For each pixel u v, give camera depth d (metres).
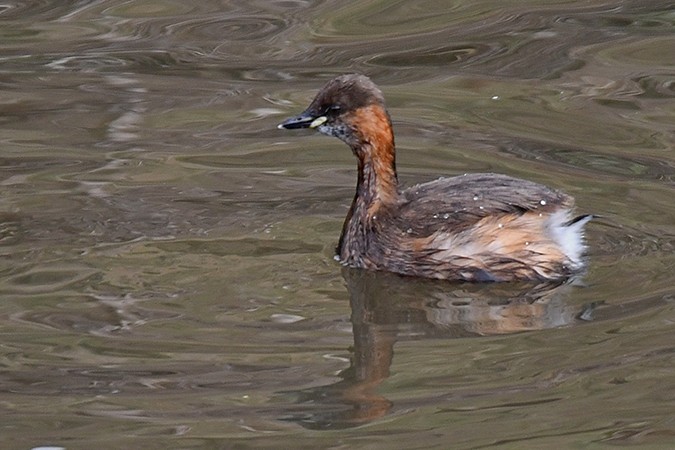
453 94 17.59
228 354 11.23
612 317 11.86
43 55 18.89
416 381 10.81
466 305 12.39
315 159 15.95
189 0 20.58
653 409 10.21
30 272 12.89
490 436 9.84
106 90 17.91
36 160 15.77
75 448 9.73
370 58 18.66
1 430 10.00
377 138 13.37
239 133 16.62
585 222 12.97
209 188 15.04
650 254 13.14
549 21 19.66
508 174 15.14
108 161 15.78
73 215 14.25
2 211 14.33
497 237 12.92
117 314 12.02
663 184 14.80
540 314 12.09
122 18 20.14
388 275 13.11
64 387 10.70
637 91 17.44
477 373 10.89
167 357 11.21
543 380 10.73
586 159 15.57
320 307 12.28
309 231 13.95
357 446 9.73
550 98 17.34
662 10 19.84
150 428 10.04
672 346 11.19
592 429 9.88
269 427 10.05
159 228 13.97
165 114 17.16
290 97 17.47
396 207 13.40
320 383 10.76
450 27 19.55
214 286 12.62
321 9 20.31
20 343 11.46
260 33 19.55
